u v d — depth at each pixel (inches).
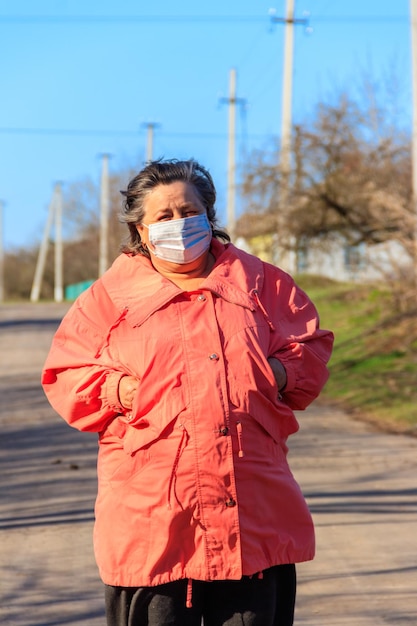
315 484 343.6
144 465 119.6
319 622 202.2
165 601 119.6
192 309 122.6
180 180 126.7
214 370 119.0
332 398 583.8
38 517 300.2
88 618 206.7
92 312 127.9
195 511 117.9
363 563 246.1
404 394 564.1
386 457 396.8
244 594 120.6
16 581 234.4
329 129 951.6
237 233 1042.1
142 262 128.2
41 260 3112.7
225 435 117.7
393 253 882.8
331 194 943.0
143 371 119.9
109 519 121.7
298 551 122.5
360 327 832.9
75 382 124.8
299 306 130.8
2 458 407.2
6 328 1304.1
